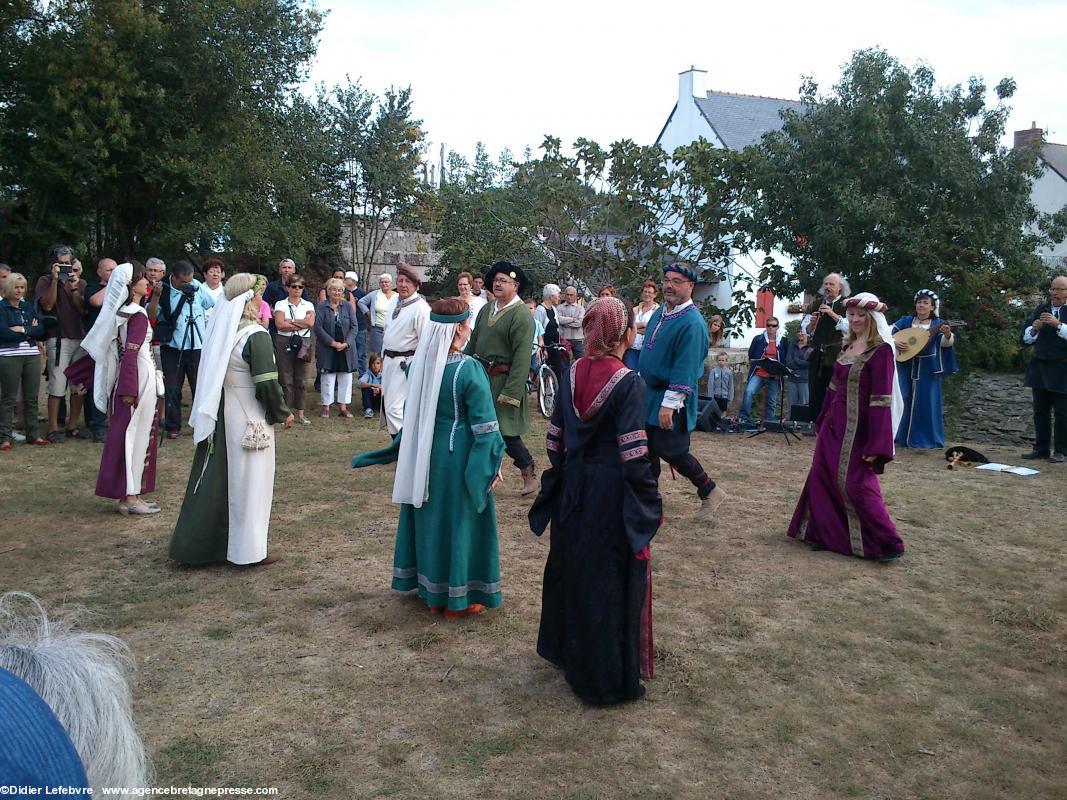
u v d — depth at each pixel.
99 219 18.33
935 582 5.14
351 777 3.01
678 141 28.11
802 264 13.95
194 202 17.80
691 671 3.90
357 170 22.58
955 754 3.24
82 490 6.93
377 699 3.59
